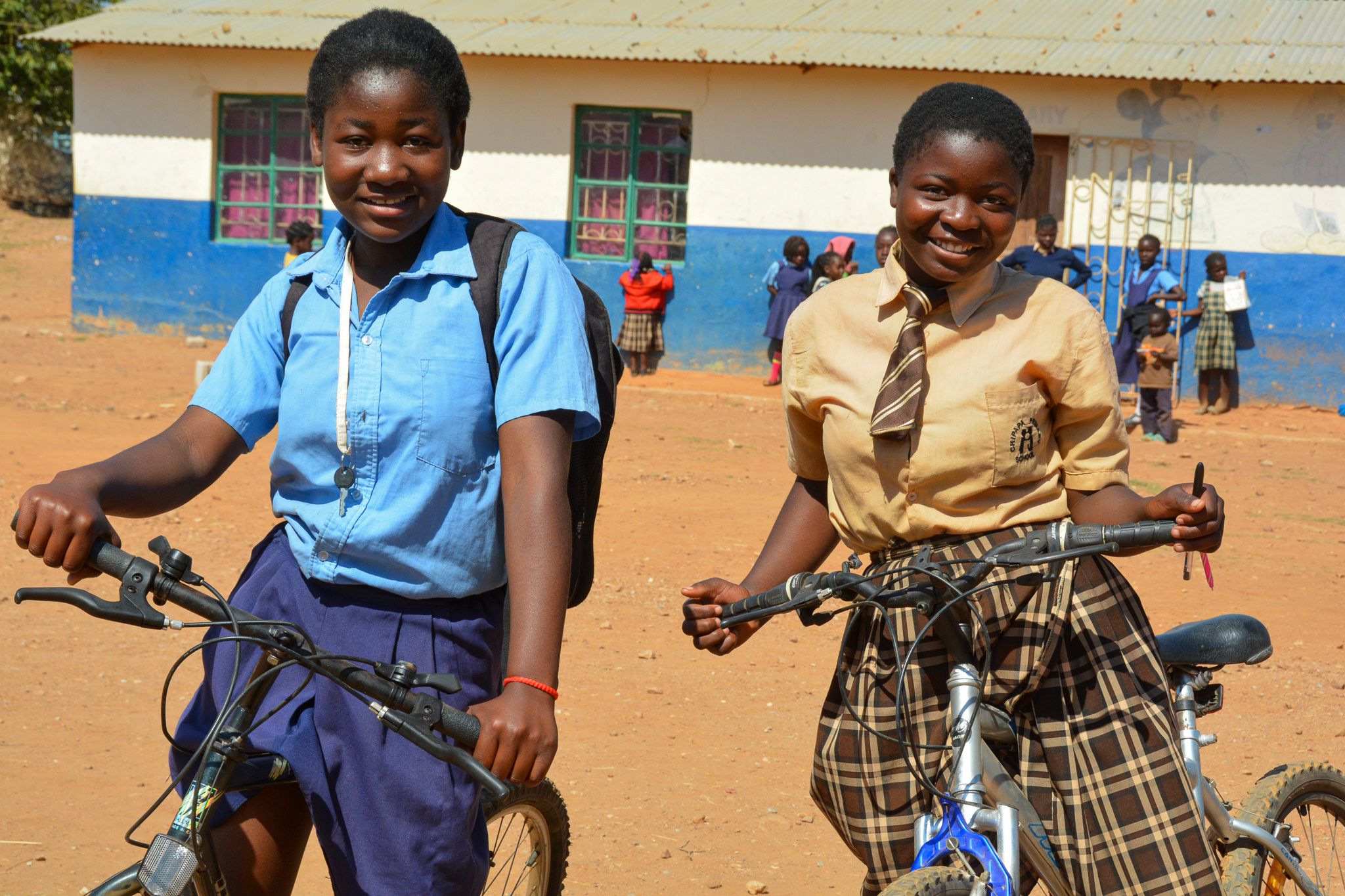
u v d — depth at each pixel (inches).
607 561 289.6
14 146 1102.4
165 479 83.0
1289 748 186.5
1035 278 95.3
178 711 189.0
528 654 74.9
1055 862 92.9
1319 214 581.6
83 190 706.2
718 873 145.0
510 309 82.5
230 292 702.5
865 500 97.0
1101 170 599.8
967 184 89.3
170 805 156.2
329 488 84.0
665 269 649.0
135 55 691.4
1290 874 113.7
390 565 83.3
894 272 94.9
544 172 653.3
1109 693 91.5
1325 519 370.9
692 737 188.1
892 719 94.7
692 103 634.8
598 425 84.7
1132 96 593.0
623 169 655.8
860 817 96.8
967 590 83.6
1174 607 267.0
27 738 174.6
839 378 97.2
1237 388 598.9
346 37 81.5
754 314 642.8
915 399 91.5
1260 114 582.6
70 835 146.5
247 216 706.2
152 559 263.7
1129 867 90.1
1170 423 514.0
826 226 628.7
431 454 82.1
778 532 107.4
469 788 83.7
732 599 97.4
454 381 82.0
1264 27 613.0
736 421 535.5
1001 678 91.5
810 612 92.3
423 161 81.0
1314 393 592.1
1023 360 91.9
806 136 625.3
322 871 144.3
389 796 81.6
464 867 83.0
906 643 94.0
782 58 595.5
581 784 168.9
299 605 85.3
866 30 635.5
